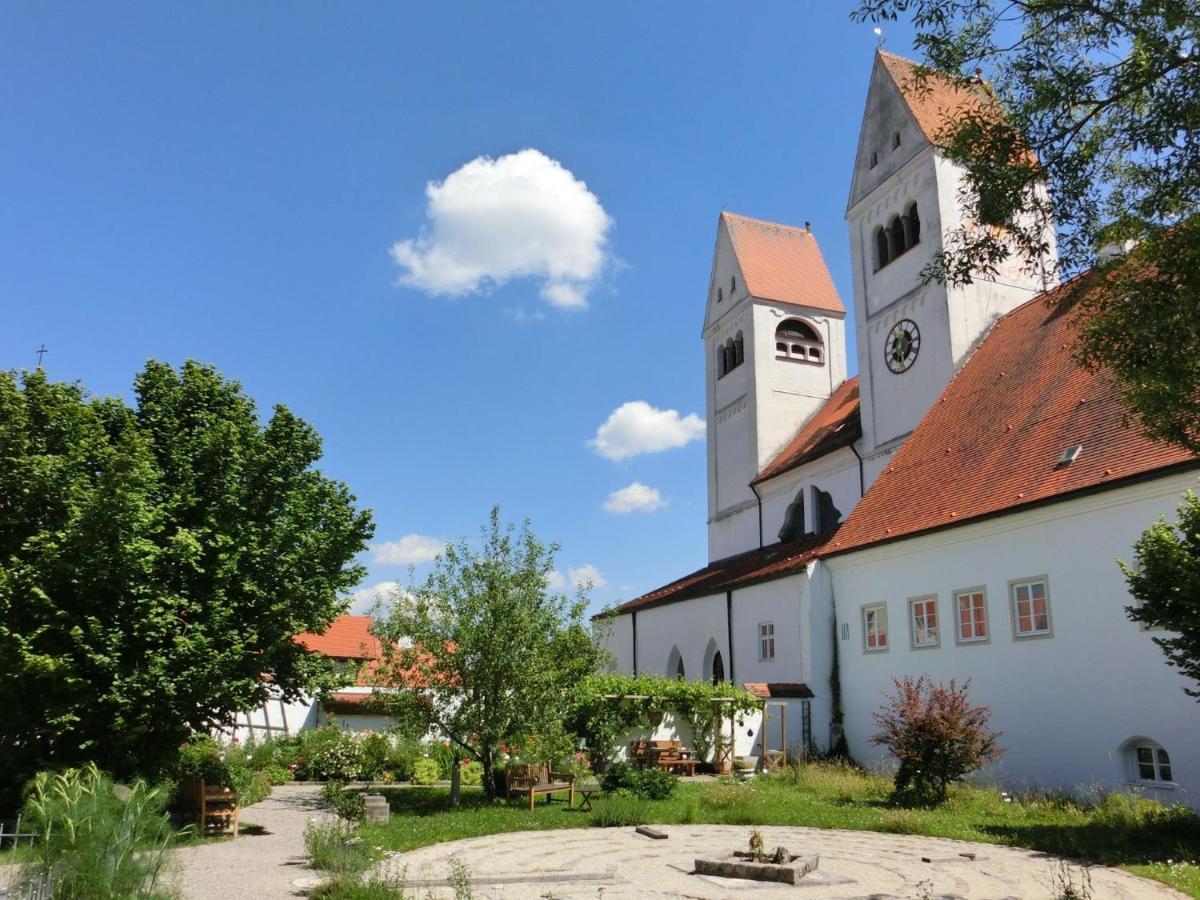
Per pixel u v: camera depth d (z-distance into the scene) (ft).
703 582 134.72
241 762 83.92
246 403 63.00
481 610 68.03
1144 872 40.70
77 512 48.80
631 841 51.34
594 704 88.53
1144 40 32.68
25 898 27.30
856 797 69.72
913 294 110.22
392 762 92.17
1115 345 36.22
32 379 56.34
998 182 37.35
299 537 58.49
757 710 93.40
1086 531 67.51
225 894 36.83
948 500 84.43
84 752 50.65
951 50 37.65
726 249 156.97
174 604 51.16
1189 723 58.59
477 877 40.04
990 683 74.84
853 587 94.12
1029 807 62.28
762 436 143.74
